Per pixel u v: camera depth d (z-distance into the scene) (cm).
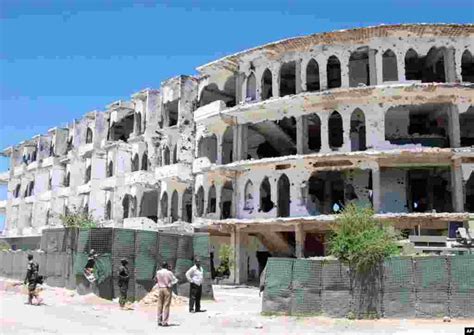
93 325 2064
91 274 2847
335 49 4412
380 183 4356
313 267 2288
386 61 4534
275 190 4434
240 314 2422
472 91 4088
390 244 2278
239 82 4966
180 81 5528
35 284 2711
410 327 1998
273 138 5138
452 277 2177
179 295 3052
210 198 5178
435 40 4272
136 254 2962
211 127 5031
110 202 6209
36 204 7788
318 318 2202
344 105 4262
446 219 3847
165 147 5541
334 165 4203
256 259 4781
